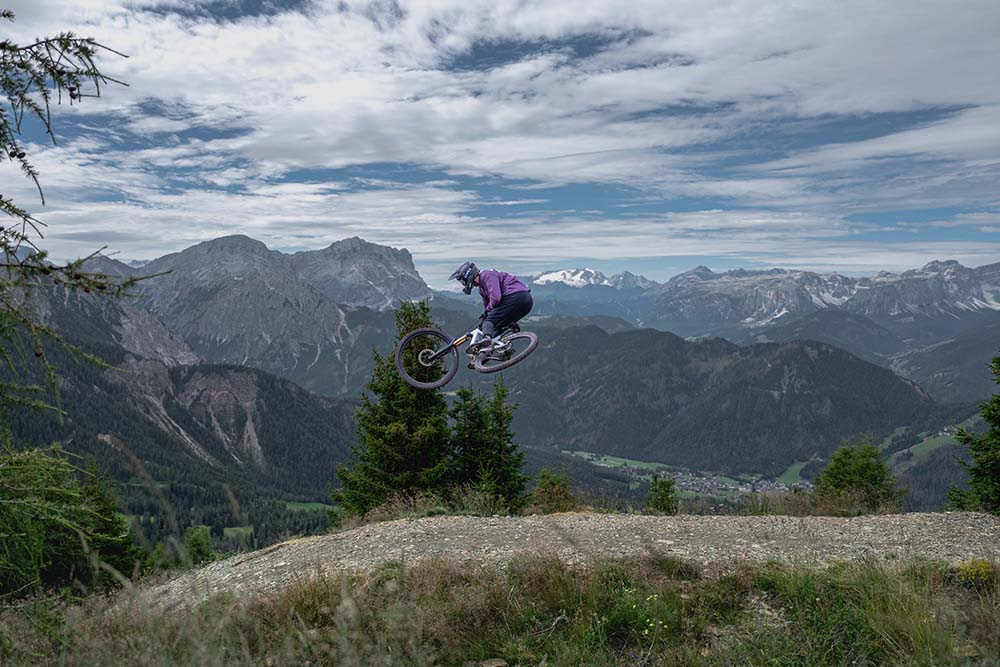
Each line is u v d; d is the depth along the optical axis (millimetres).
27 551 4562
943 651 4859
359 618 5930
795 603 6426
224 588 8820
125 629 5031
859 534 10258
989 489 15359
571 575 7465
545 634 6309
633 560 8250
